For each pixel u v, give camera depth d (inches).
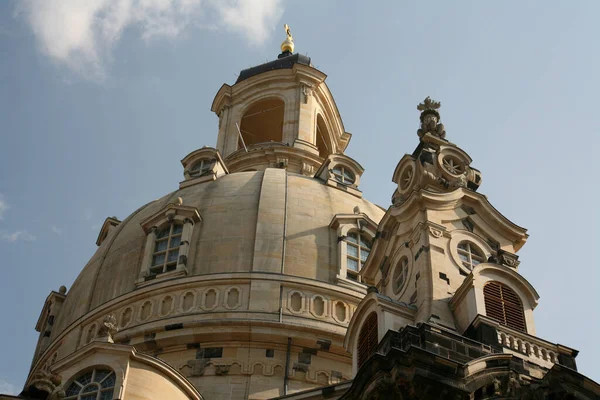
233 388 2257.6
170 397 1952.5
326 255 2571.4
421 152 2234.3
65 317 2672.2
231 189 2773.1
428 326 1734.7
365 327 1947.6
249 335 2340.1
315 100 3654.0
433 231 2050.9
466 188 2145.7
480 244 2085.4
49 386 1863.9
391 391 1603.1
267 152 3334.2
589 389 1669.5
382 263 2174.0
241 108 3661.4
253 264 2502.5
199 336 2348.7
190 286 2458.2
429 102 2372.0
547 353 1827.0
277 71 3661.4
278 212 2655.0
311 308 2425.0
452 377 1612.9
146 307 2461.9
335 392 1905.8
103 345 1966.0
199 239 2593.5
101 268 2682.1
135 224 2792.8
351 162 3046.3
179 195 2839.6
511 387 1646.2
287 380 2282.2
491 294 1919.3
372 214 2837.1
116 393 1889.8
